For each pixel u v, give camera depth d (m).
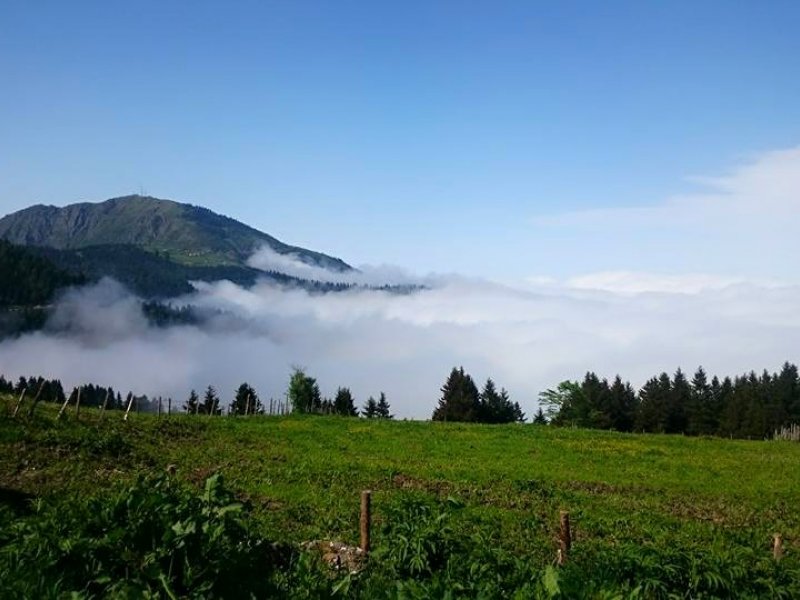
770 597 14.00
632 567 14.03
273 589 11.07
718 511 32.03
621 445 53.81
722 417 132.50
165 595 9.92
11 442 27.70
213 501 12.66
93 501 12.05
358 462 37.16
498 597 11.14
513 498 30.31
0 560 10.26
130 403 43.06
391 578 13.22
